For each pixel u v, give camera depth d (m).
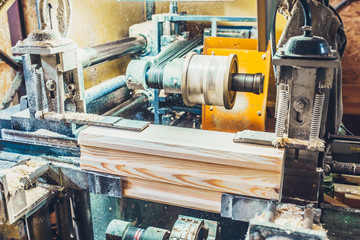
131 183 1.72
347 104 3.40
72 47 1.74
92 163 1.74
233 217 1.57
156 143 1.60
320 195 1.58
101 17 2.71
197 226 1.56
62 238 1.96
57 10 1.86
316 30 1.45
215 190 1.57
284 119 1.45
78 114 1.86
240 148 1.52
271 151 1.49
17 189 1.56
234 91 1.79
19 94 3.53
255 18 2.75
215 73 1.63
